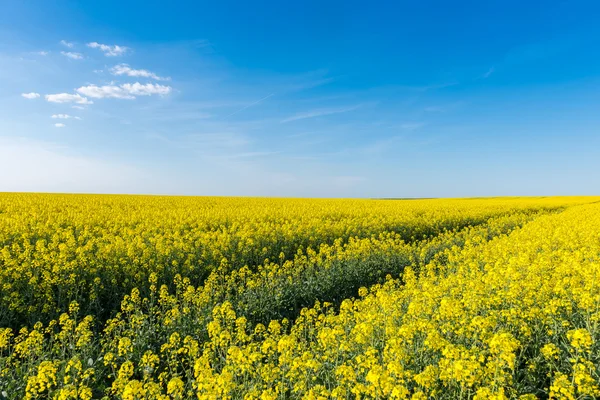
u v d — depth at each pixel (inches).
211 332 307.3
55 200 1494.8
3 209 1098.1
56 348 313.7
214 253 573.9
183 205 1460.4
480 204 1951.3
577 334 213.9
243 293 467.8
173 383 215.0
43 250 521.0
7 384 267.3
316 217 1092.5
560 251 557.0
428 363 248.7
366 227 924.0
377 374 193.5
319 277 512.4
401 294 395.5
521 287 347.9
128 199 1737.2
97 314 416.8
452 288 382.3
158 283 500.7
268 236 733.3
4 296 391.2
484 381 205.8
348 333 305.3
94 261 491.5
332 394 195.3
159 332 360.8
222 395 213.9
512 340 202.1
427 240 871.1
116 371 294.7
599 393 191.2
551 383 219.8
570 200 2689.5
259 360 252.7
